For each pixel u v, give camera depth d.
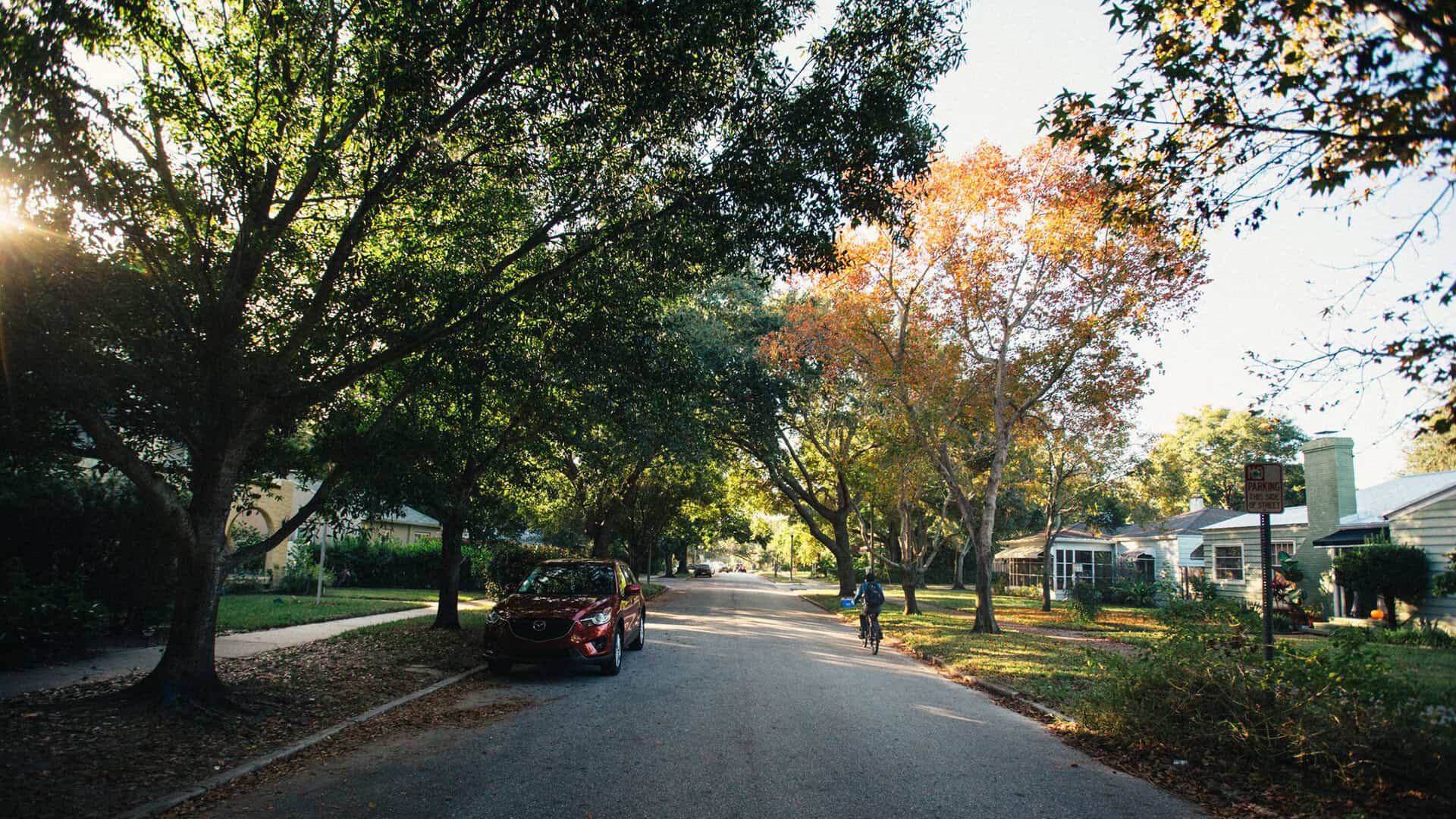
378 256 10.37
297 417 9.62
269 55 8.56
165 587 13.89
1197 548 32.31
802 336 20.83
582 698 9.81
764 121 8.88
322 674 10.78
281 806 5.50
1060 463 26.70
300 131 9.11
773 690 10.43
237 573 24.94
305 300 8.92
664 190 9.67
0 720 7.37
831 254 9.36
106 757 6.48
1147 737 7.20
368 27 7.93
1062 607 31.23
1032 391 20.44
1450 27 4.71
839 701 9.71
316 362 9.55
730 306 25.20
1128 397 19.19
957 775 6.38
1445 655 8.52
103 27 7.20
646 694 10.07
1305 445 24.36
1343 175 6.19
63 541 12.56
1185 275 16.08
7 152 6.24
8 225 6.37
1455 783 5.29
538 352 11.59
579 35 7.91
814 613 27.75
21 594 10.58
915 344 20.45
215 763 6.54
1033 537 45.41
